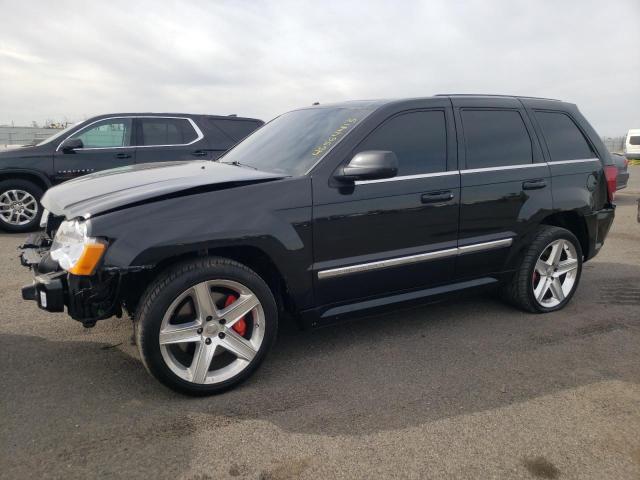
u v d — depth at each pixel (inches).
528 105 168.7
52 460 92.6
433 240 143.9
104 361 131.6
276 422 106.2
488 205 152.0
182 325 112.0
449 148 146.8
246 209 116.3
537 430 104.6
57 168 303.7
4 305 171.3
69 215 112.7
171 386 111.7
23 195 305.1
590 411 112.1
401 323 162.2
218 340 116.0
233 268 115.5
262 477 89.6
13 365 128.6
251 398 115.8
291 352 140.2
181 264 111.7
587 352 142.5
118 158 315.9
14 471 89.4
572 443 100.5
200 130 336.8
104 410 109.2
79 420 105.2
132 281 112.7
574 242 172.7
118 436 100.1
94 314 110.3
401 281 141.5
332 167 127.6
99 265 103.3
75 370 126.6
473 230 150.9
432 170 142.5
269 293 120.9
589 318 168.7
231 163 155.9
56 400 112.7
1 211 301.6
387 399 116.0
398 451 97.2
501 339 150.5
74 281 106.1
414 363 134.3
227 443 98.8
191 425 104.4
